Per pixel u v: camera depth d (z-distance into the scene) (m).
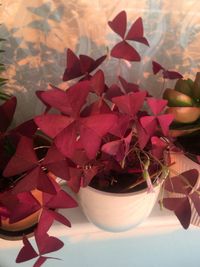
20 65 0.48
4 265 0.56
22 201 0.38
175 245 0.60
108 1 0.44
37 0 0.43
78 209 0.53
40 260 0.42
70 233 0.52
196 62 0.51
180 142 0.47
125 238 0.57
